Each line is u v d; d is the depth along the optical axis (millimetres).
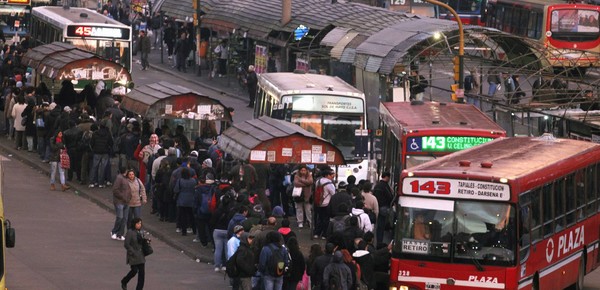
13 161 77750
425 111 61719
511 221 41812
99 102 79000
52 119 74812
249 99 102500
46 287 46969
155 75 117438
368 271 42750
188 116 67812
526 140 52031
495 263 41750
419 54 85812
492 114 76562
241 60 114000
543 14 117312
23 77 88375
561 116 71375
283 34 103688
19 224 59875
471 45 95812
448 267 42000
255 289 44906
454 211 42094
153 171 61719
